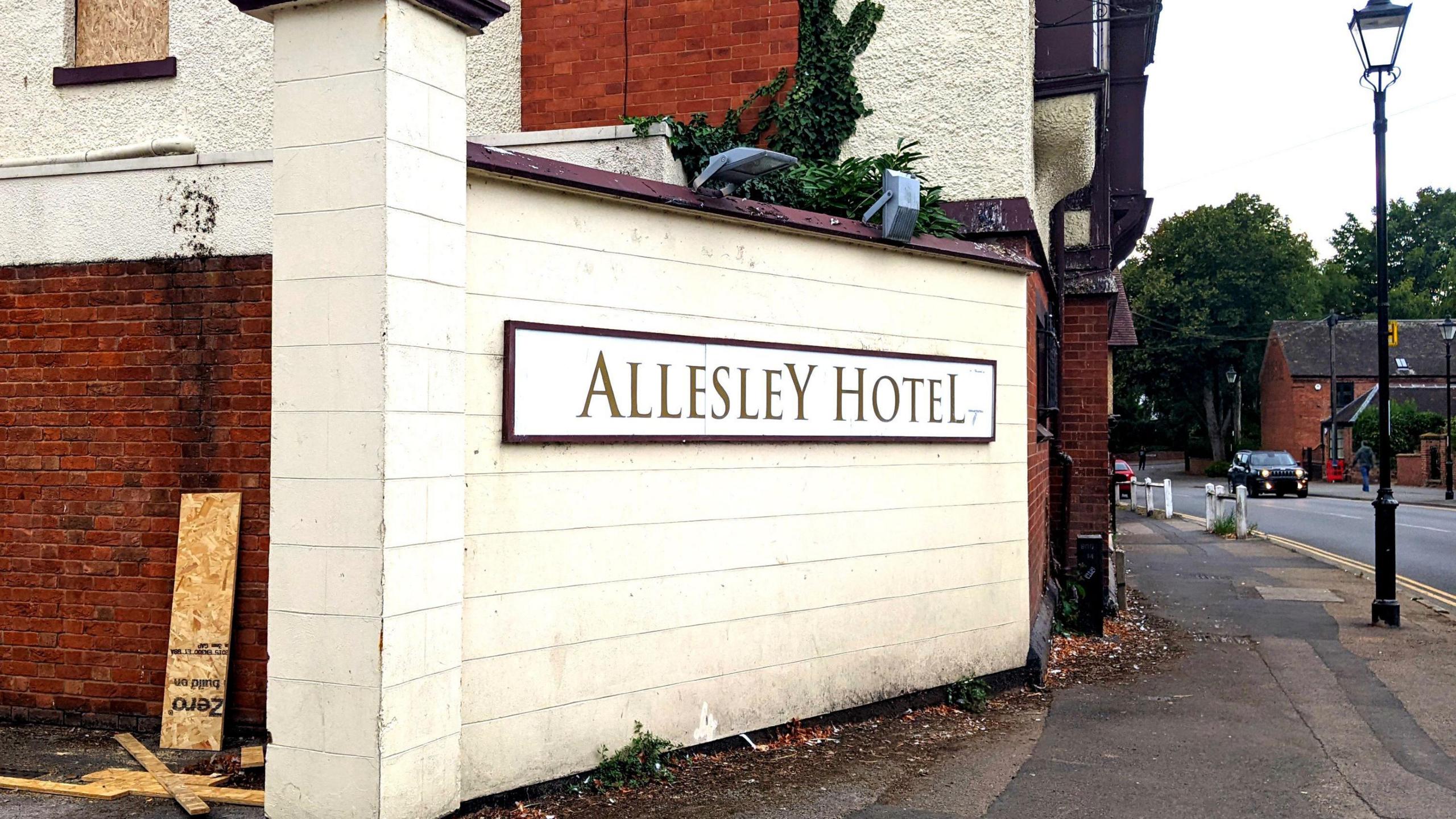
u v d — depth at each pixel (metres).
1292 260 67.50
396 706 4.26
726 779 5.49
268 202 5.93
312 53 4.38
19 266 6.21
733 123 8.62
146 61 9.05
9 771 5.33
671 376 5.59
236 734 5.88
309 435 4.35
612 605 5.36
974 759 6.03
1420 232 90.62
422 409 4.40
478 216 4.82
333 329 4.32
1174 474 67.88
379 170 4.25
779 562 6.19
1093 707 7.35
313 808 4.30
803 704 6.34
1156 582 14.66
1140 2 12.92
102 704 6.04
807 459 6.35
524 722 4.99
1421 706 7.51
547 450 5.07
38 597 6.14
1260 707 7.44
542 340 5.02
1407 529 24.09
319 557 4.31
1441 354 62.62
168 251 6.04
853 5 8.94
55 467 6.14
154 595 6.01
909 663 7.00
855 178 7.49
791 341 6.27
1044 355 10.67
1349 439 55.19
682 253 5.70
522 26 9.08
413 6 4.38
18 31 9.29
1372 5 11.45
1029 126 9.16
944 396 7.21
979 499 7.55
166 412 6.03
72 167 6.14
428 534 4.43
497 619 4.88
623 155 7.21
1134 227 13.54
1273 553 18.53
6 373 6.21
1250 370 68.88
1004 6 8.70
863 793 5.35
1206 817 5.12
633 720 5.47
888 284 6.88
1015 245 8.61
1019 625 7.92
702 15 8.78
